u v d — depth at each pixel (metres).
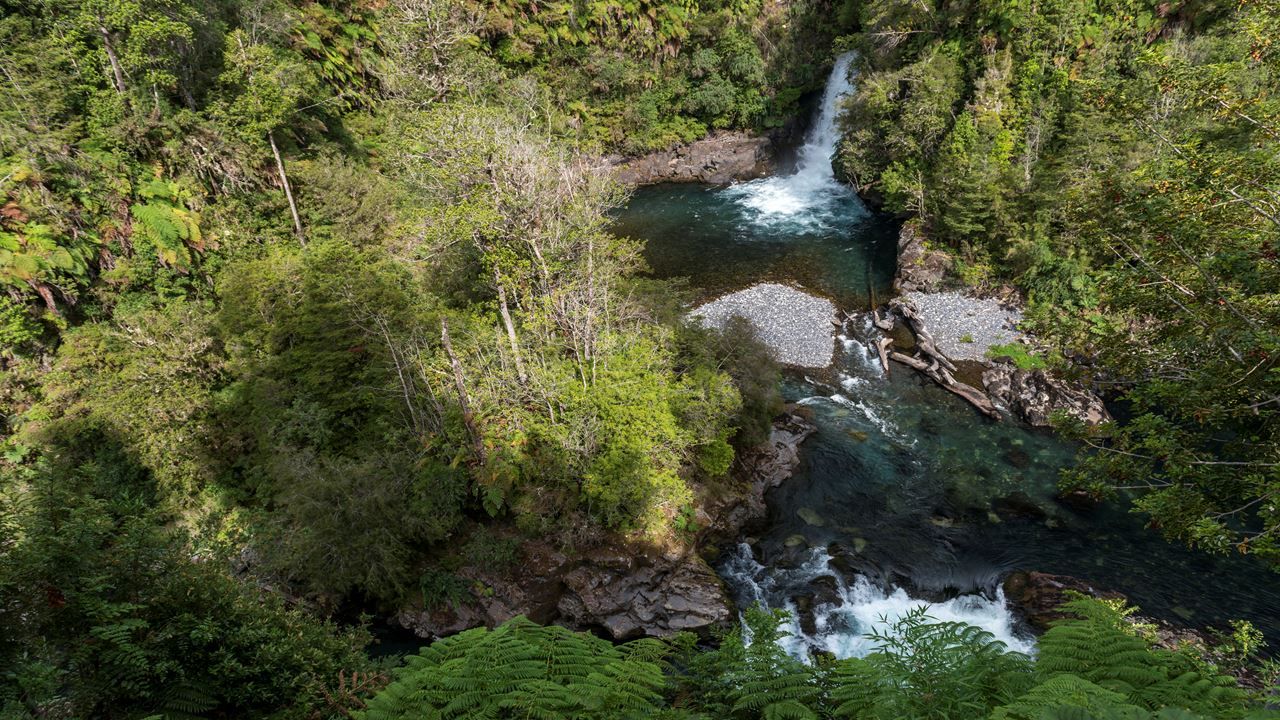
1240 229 9.81
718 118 52.69
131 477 18.56
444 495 17.20
